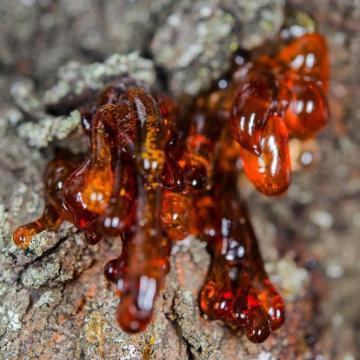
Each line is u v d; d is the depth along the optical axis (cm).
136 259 18
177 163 19
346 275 23
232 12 21
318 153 22
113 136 19
